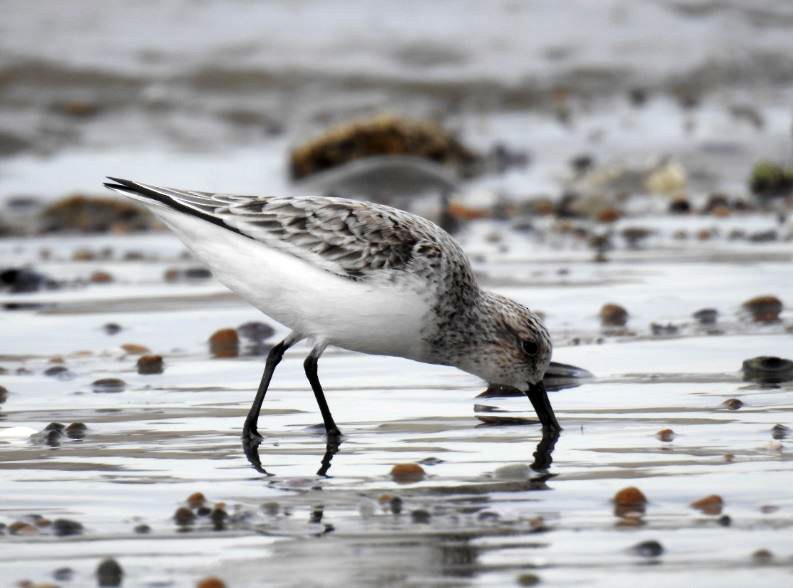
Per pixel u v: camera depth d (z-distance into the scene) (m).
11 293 16.41
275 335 13.58
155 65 34.03
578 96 34.28
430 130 28.06
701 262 17.59
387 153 27.61
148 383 11.41
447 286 9.95
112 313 14.86
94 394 10.98
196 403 10.66
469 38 36.47
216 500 7.77
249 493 7.95
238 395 10.96
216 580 6.21
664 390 10.70
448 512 7.44
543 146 30.08
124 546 6.90
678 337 12.82
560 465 8.51
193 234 9.95
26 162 28.33
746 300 14.45
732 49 36.78
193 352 12.76
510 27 37.22
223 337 13.17
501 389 10.98
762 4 39.22
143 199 10.02
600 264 17.72
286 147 30.28
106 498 7.83
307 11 37.62
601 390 10.77
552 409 10.17
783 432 9.23
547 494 7.79
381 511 7.50
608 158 28.72
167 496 7.88
